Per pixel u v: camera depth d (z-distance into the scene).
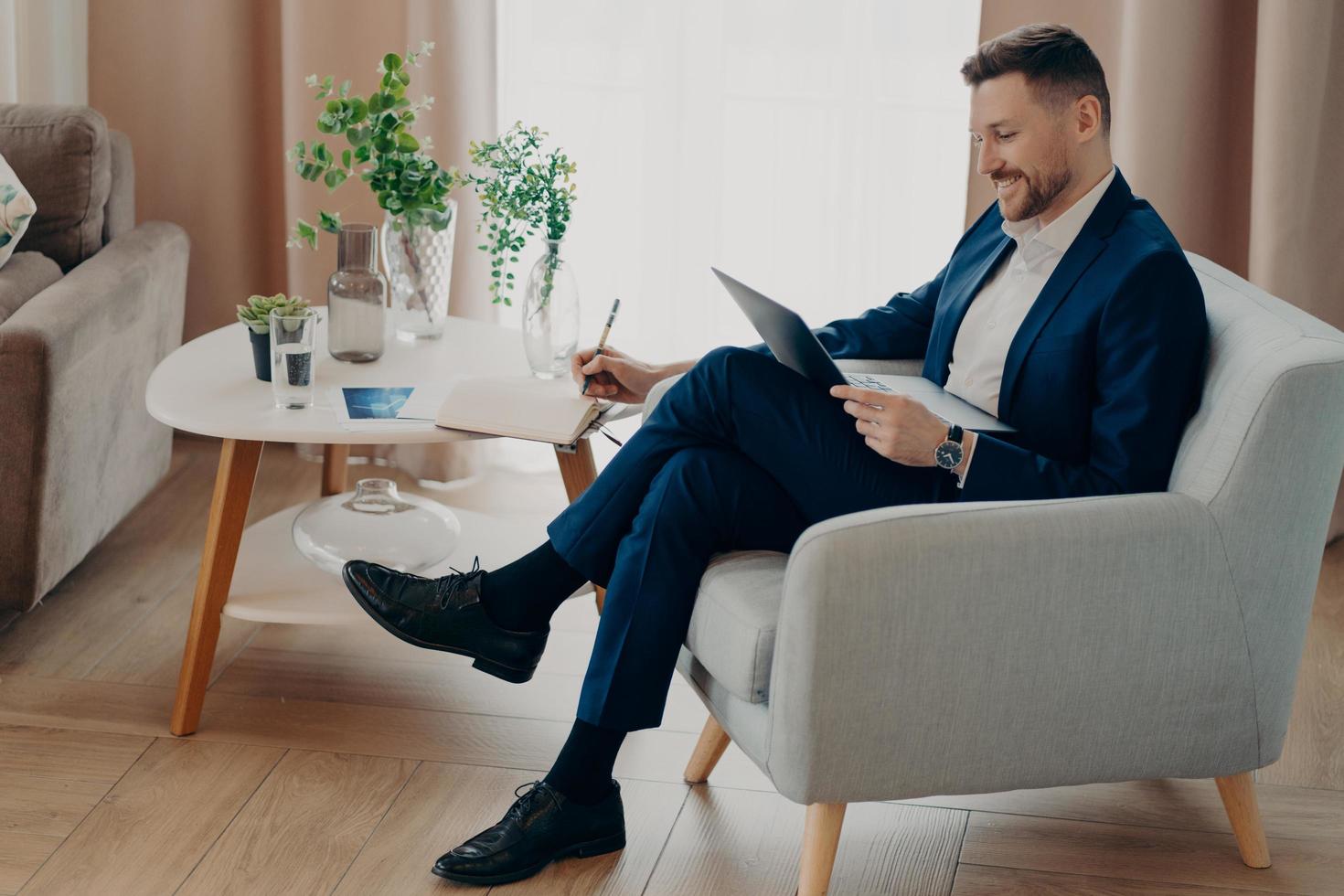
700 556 1.78
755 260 3.10
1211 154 2.73
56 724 2.12
